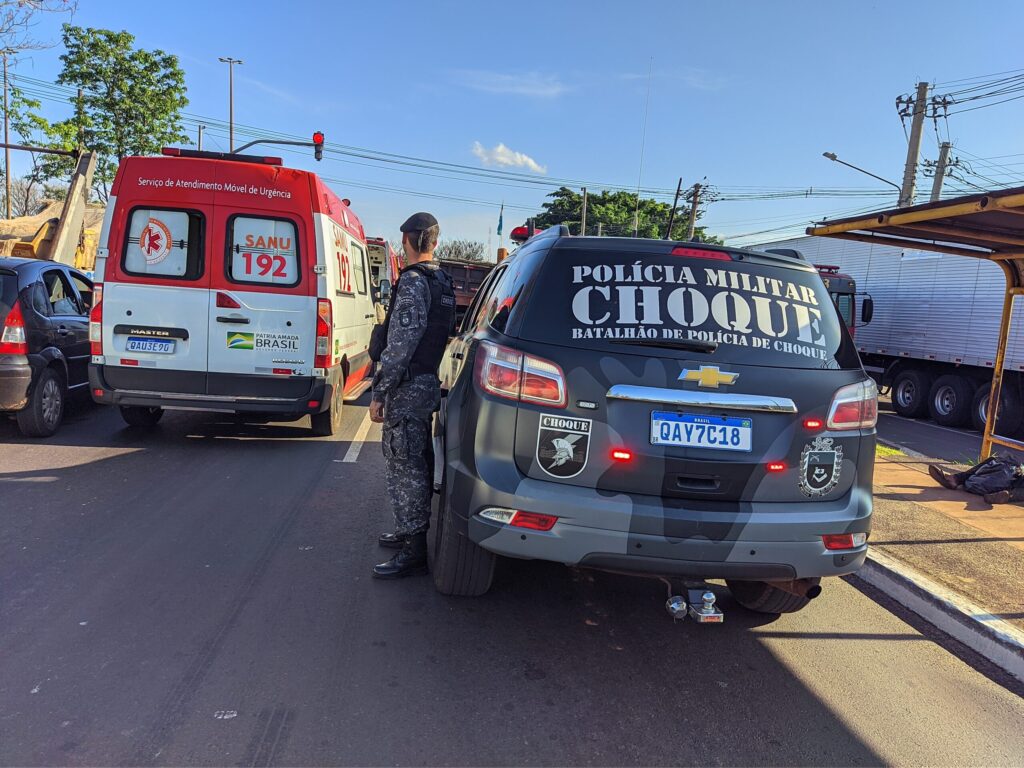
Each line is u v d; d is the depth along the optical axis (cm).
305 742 248
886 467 775
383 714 268
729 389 284
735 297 303
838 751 269
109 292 634
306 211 658
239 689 277
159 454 632
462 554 341
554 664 316
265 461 629
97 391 640
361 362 905
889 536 512
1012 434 1214
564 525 278
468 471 297
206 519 469
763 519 280
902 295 1478
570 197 5925
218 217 644
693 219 3962
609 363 283
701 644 348
